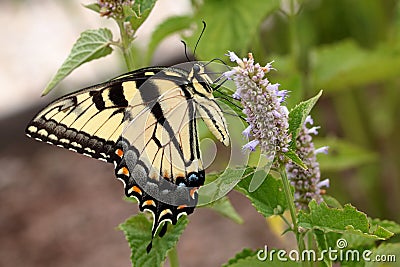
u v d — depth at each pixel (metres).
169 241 0.56
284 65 0.72
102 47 0.57
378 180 0.87
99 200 1.04
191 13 0.69
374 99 1.03
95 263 0.92
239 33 0.65
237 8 0.66
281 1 0.70
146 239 0.56
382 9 0.88
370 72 0.73
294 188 0.55
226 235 0.92
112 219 0.99
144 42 0.74
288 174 0.55
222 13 0.66
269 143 0.52
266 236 0.90
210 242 0.92
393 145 0.90
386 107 0.94
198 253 0.90
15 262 0.95
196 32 0.66
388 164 0.97
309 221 0.53
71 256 0.94
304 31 0.89
